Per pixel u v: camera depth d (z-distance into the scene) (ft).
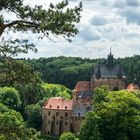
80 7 90.68
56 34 89.25
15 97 652.89
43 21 88.17
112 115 437.17
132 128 434.30
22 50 97.40
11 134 95.71
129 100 466.70
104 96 528.63
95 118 424.87
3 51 96.43
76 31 89.81
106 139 433.48
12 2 90.53
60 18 88.17
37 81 99.96
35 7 91.97
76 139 406.21
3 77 97.66
